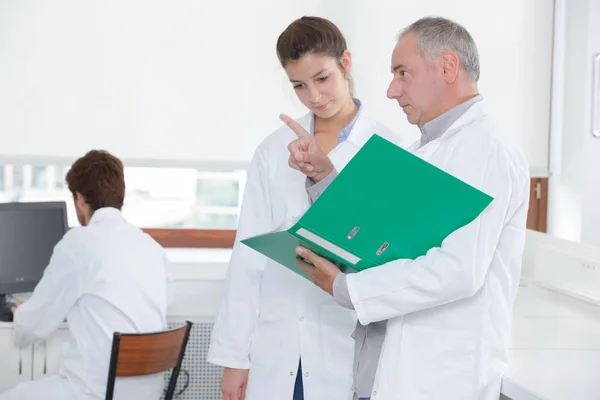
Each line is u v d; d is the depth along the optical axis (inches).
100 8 136.6
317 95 81.6
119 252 106.1
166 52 138.5
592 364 74.1
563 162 151.0
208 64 139.4
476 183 64.9
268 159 86.1
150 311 107.3
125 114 138.4
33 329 107.7
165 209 146.3
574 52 147.9
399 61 68.4
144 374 101.3
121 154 138.9
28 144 137.0
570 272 110.6
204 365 130.5
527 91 148.6
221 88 139.9
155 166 139.5
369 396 71.6
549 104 149.5
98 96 137.8
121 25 137.3
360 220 63.1
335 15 141.6
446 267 62.7
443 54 66.6
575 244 116.6
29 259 127.5
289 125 74.3
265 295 84.2
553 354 78.2
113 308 104.3
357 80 142.9
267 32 140.0
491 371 67.9
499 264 67.4
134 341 99.2
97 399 102.3
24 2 135.1
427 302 64.1
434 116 68.9
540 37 148.0
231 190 147.3
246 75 140.1
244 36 139.6
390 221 63.2
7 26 135.1
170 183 145.8
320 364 81.5
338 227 63.6
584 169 148.6
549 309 103.4
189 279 129.6
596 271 104.8
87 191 109.7
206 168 140.4
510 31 147.0
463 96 67.9
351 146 85.4
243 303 84.3
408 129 143.9
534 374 70.1
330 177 75.0
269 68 140.4
